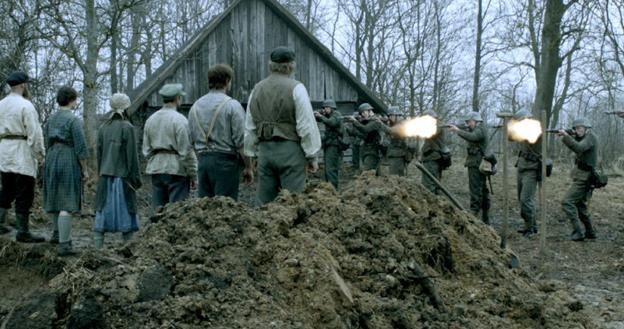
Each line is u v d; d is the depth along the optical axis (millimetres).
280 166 4789
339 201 4301
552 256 7793
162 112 6180
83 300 2986
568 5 14922
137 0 12453
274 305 3186
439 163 9859
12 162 6629
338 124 11508
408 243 4262
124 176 6336
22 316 3068
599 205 12414
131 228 6406
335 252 3812
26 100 6699
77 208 6527
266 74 16688
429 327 3549
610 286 6379
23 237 6734
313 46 16812
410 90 23719
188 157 6160
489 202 9867
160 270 3221
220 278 3275
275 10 16578
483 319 3873
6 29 11422
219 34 16344
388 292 3732
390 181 4969
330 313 3242
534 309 4109
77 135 6445
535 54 18031
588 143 8664
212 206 3852
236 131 5398
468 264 4473
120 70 20578
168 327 2904
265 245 3588
